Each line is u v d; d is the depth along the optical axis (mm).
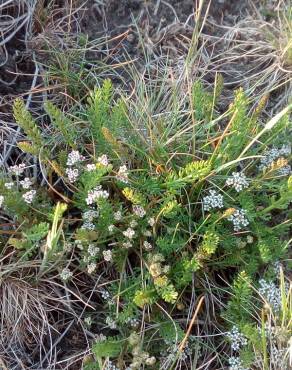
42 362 254
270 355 246
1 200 234
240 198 262
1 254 255
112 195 273
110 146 264
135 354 234
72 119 295
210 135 281
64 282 255
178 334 245
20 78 309
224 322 263
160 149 261
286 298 248
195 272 263
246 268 260
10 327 255
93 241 254
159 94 297
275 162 272
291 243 282
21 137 286
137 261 267
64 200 266
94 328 263
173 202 242
